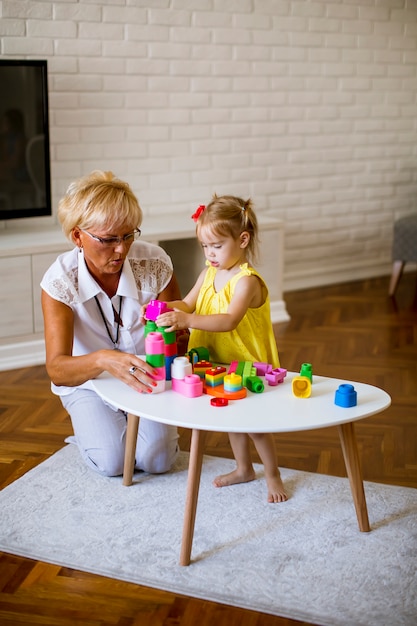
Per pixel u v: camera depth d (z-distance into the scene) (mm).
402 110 5328
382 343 4027
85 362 2129
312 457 2740
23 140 3773
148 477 2562
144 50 4246
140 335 2447
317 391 2129
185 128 4496
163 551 2145
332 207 5188
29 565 2090
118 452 2512
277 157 4879
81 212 2125
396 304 4789
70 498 2422
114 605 1931
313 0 4766
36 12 3869
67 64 4023
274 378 2154
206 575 2035
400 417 3094
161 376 2094
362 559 2109
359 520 2232
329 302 4824
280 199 4957
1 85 3658
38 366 3629
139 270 2434
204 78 4492
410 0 5145
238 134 4695
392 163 5387
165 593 1976
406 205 5531
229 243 2260
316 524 2283
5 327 3557
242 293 2260
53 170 4102
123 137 4293
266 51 4672
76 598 1957
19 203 3836
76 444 2801
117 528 2258
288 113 4855
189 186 4590
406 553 2141
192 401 2031
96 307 2375
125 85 4230
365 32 5023
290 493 2465
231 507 2375
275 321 4387
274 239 4340
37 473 2576
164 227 4047
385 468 2662
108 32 4109
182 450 2771
